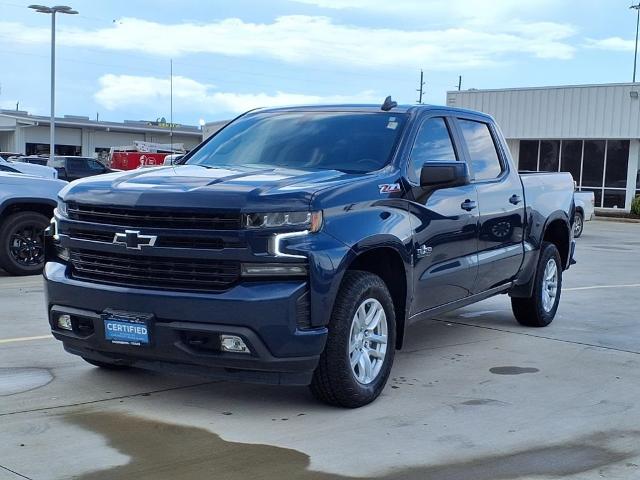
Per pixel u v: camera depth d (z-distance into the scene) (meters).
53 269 5.26
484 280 6.76
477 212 6.45
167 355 4.75
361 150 5.77
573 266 14.20
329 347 4.84
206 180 4.99
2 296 9.12
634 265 14.60
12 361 6.14
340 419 4.93
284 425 4.79
